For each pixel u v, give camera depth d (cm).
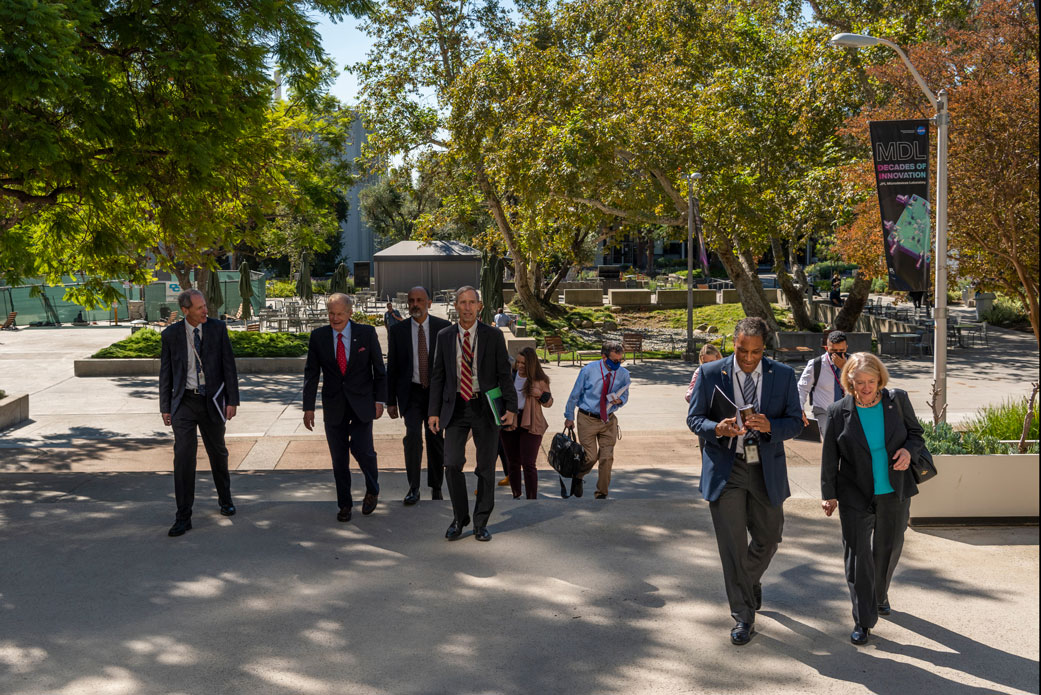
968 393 1802
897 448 494
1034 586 573
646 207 2802
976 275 1398
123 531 686
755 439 487
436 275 4528
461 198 3450
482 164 2900
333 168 3052
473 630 504
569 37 3141
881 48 2514
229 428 1344
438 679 447
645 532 680
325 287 5553
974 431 934
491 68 2661
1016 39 1366
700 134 2494
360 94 3081
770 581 581
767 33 3012
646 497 859
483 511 659
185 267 2648
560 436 823
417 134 3111
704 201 2611
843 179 1995
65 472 931
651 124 2500
